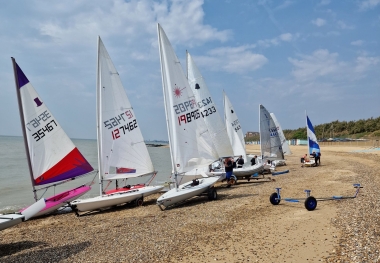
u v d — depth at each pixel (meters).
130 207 13.43
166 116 12.88
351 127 93.19
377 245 6.56
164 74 12.93
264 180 19.48
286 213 10.11
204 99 19.25
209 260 6.50
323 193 13.38
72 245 8.18
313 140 30.20
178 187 13.20
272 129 26.22
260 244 7.30
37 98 12.71
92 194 18.89
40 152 12.59
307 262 6.09
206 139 13.71
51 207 12.30
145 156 14.61
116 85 14.06
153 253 7.10
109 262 6.70
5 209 14.84
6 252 7.95
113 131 13.79
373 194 12.27
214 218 10.11
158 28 12.93
